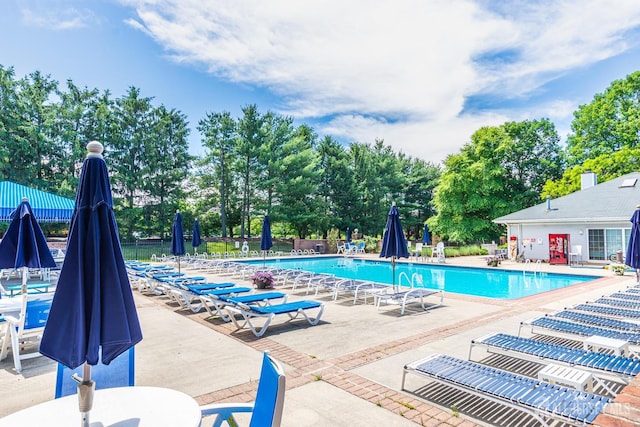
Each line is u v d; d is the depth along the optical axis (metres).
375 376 5.14
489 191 34.28
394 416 4.04
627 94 32.00
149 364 5.64
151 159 37.44
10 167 30.84
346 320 8.36
